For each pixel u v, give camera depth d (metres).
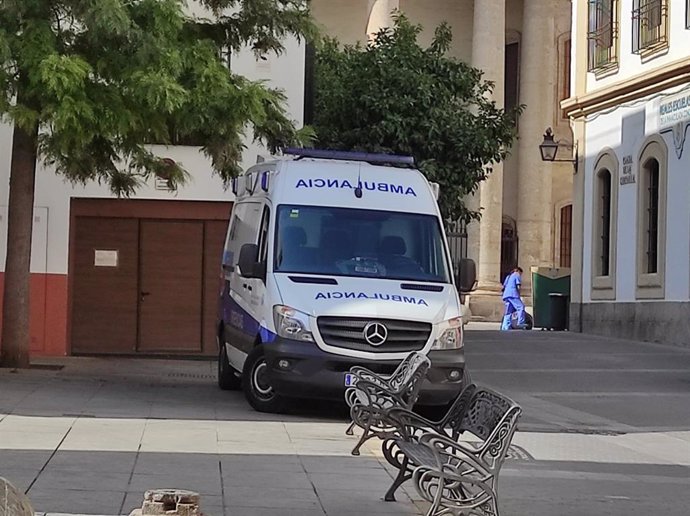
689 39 25.31
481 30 38.41
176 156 21.66
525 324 33.12
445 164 24.88
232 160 17.03
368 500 8.73
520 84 40.81
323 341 13.46
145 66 15.06
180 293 22.03
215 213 21.97
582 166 30.64
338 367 13.45
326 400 14.80
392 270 14.39
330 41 26.00
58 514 7.73
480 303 37.69
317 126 24.88
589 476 10.55
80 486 8.73
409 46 25.64
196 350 22.05
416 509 8.45
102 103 14.94
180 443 11.12
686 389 17.98
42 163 19.42
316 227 14.54
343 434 12.32
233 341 15.62
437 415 14.44
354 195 14.89
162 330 21.98
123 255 21.91
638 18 27.45
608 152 29.17
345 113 24.94
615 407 15.96
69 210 21.56
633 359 22.31
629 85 27.70
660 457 11.98
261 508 8.28
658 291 26.30
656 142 26.59
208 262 22.02
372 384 9.94
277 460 10.36
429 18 41.00
